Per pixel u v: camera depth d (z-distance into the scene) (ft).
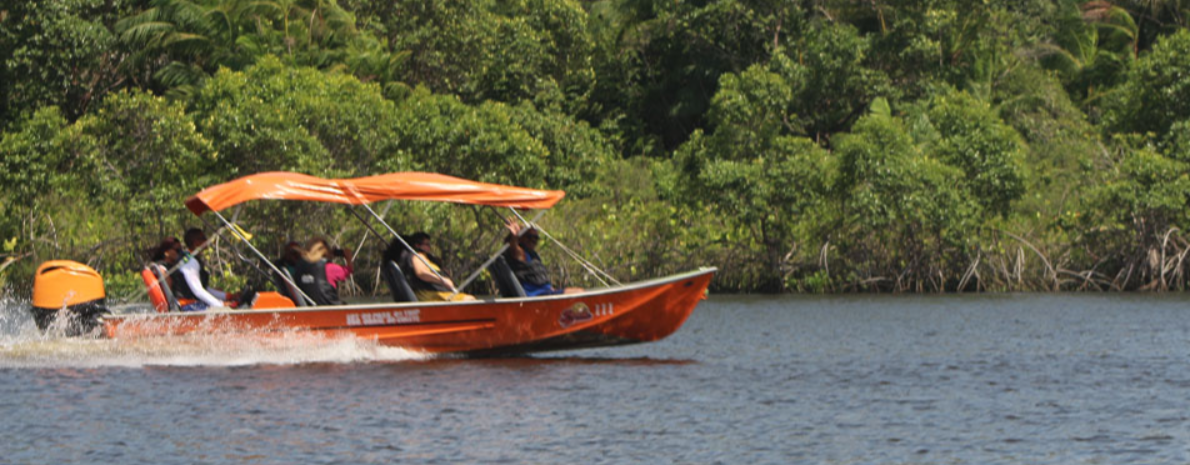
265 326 80.74
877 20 258.37
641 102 278.67
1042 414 62.03
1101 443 55.01
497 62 236.22
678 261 174.19
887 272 173.27
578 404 65.36
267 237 151.94
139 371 76.64
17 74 184.55
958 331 106.22
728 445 54.90
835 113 233.35
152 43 197.36
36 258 150.00
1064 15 273.54
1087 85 269.85
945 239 170.60
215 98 167.02
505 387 70.85
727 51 258.57
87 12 193.26
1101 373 76.84
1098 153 200.54
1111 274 175.94
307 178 82.69
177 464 51.21
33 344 80.59
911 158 171.32
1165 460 51.62
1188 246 172.35
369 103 169.48
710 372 77.66
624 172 215.10
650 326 83.82
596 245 169.99
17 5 181.98
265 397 67.05
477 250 162.91
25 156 147.64
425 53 230.07
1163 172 170.91
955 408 64.03
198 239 84.12
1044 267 175.11
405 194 82.69
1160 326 110.32
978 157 175.94
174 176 155.33
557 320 82.79
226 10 206.59
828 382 73.26
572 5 256.93
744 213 172.65
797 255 174.81
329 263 86.02
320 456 52.65
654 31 267.18
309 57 205.05
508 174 167.63
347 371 76.79
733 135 204.85
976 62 240.53
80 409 63.26
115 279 145.59
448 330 82.38
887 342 96.73
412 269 84.17
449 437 56.49
